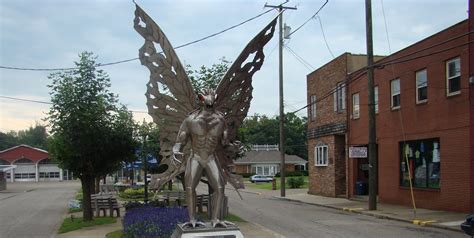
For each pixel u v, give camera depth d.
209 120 8.76
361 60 28.89
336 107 30.27
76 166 17.00
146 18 9.77
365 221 17.97
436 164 20.69
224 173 9.55
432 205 20.67
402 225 16.59
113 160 17.61
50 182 85.38
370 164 21.48
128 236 11.79
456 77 19.30
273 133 93.50
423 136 21.38
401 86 23.19
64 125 16.19
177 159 8.75
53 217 21.12
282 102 33.94
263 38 9.98
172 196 22.97
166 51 9.85
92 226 16.30
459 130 18.88
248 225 16.27
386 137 24.62
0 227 17.55
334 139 30.55
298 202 28.89
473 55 18.16
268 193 38.59
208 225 8.74
